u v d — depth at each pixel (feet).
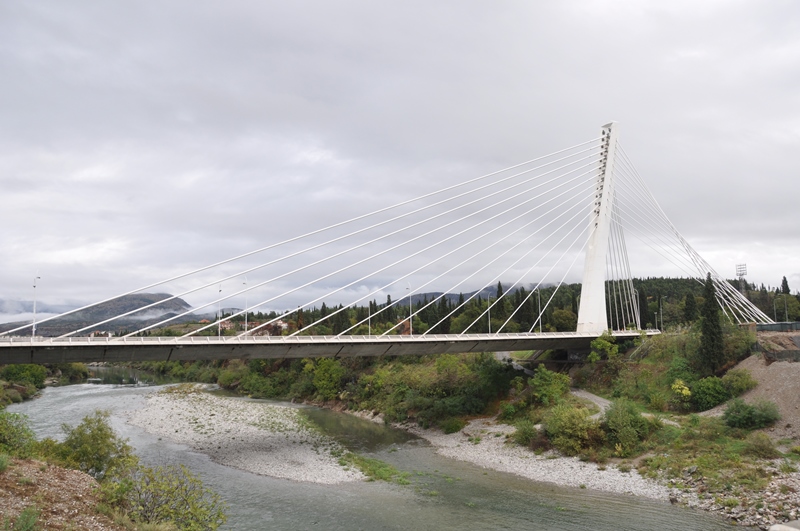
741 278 432.25
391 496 146.61
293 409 317.83
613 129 299.38
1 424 115.65
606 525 123.34
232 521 127.34
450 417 249.96
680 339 247.70
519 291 468.34
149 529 86.79
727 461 150.92
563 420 187.11
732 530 117.08
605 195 296.92
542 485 156.35
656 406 210.59
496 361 287.89
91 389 406.00
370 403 300.20
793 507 120.67
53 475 98.37
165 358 196.54
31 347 170.81
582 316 292.81
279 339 204.64
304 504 139.85
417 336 231.09
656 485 147.33
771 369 204.54
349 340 215.31
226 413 281.54
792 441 159.84
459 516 130.72
